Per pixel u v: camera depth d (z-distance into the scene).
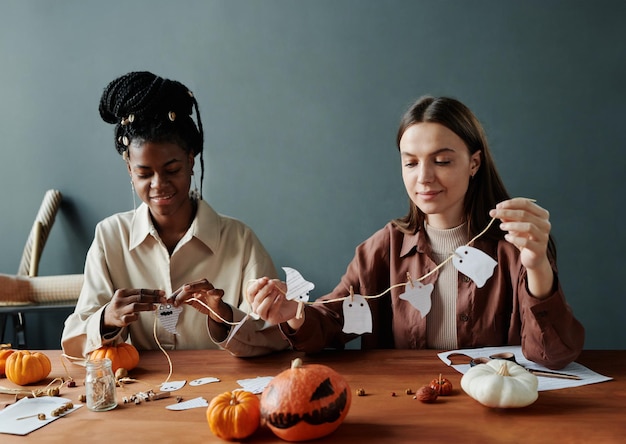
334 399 0.93
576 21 2.53
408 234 1.56
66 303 2.49
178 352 1.50
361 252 1.60
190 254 1.65
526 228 1.09
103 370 1.11
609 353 1.36
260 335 1.42
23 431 1.01
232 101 2.77
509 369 1.07
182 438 0.97
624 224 2.56
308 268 2.77
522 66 2.57
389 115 2.66
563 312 1.18
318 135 2.72
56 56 2.88
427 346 1.51
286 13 2.71
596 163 2.56
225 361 1.40
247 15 2.74
